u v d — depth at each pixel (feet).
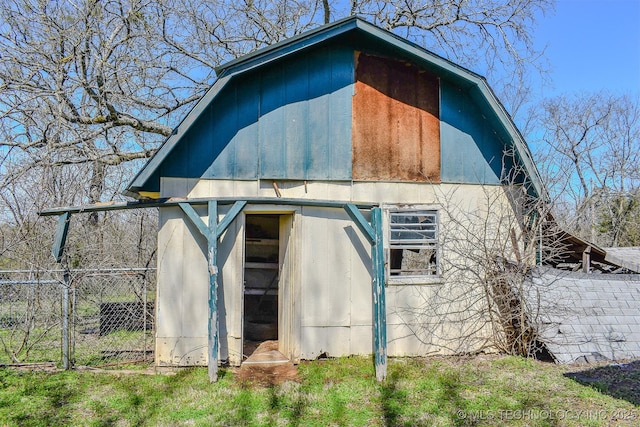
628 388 19.08
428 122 25.32
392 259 31.45
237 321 22.38
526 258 24.21
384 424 15.43
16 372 20.72
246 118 23.12
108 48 35.29
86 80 35.35
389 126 24.81
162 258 22.16
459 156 25.54
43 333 23.90
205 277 22.38
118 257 41.57
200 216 22.50
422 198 24.91
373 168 24.43
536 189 25.07
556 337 23.43
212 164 22.66
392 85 25.02
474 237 24.59
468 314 24.89
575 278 26.76
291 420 15.66
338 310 23.61
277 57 22.49
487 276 24.75
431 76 25.50
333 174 23.91
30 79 34.14
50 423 15.29
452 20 50.83
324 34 22.89
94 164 38.17
